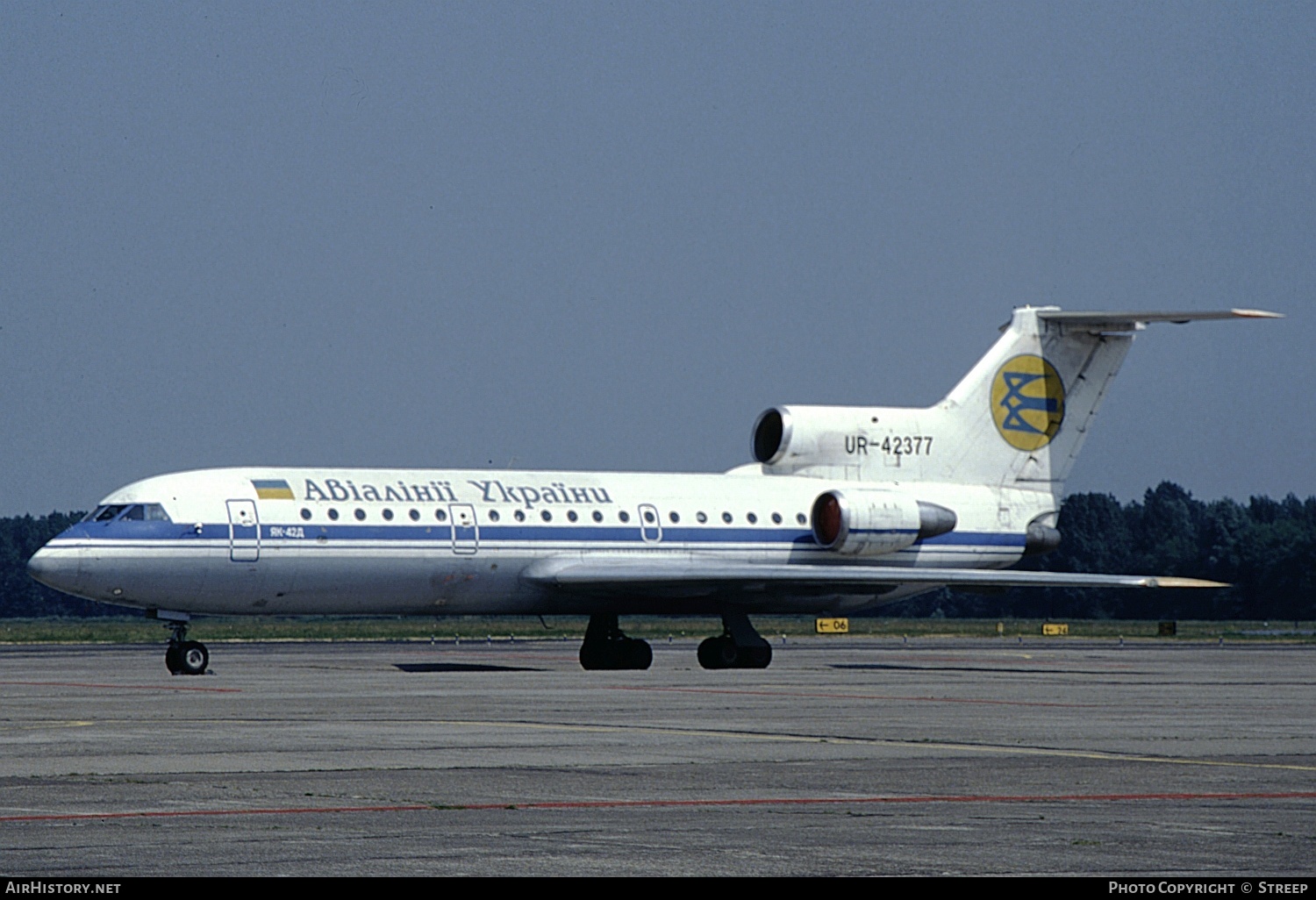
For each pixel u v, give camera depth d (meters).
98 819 58.00
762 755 79.25
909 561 184.00
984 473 190.62
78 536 152.38
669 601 175.12
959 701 117.19
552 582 167.25
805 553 181.75
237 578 156.38
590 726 94.44
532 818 59.00
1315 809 62.22
